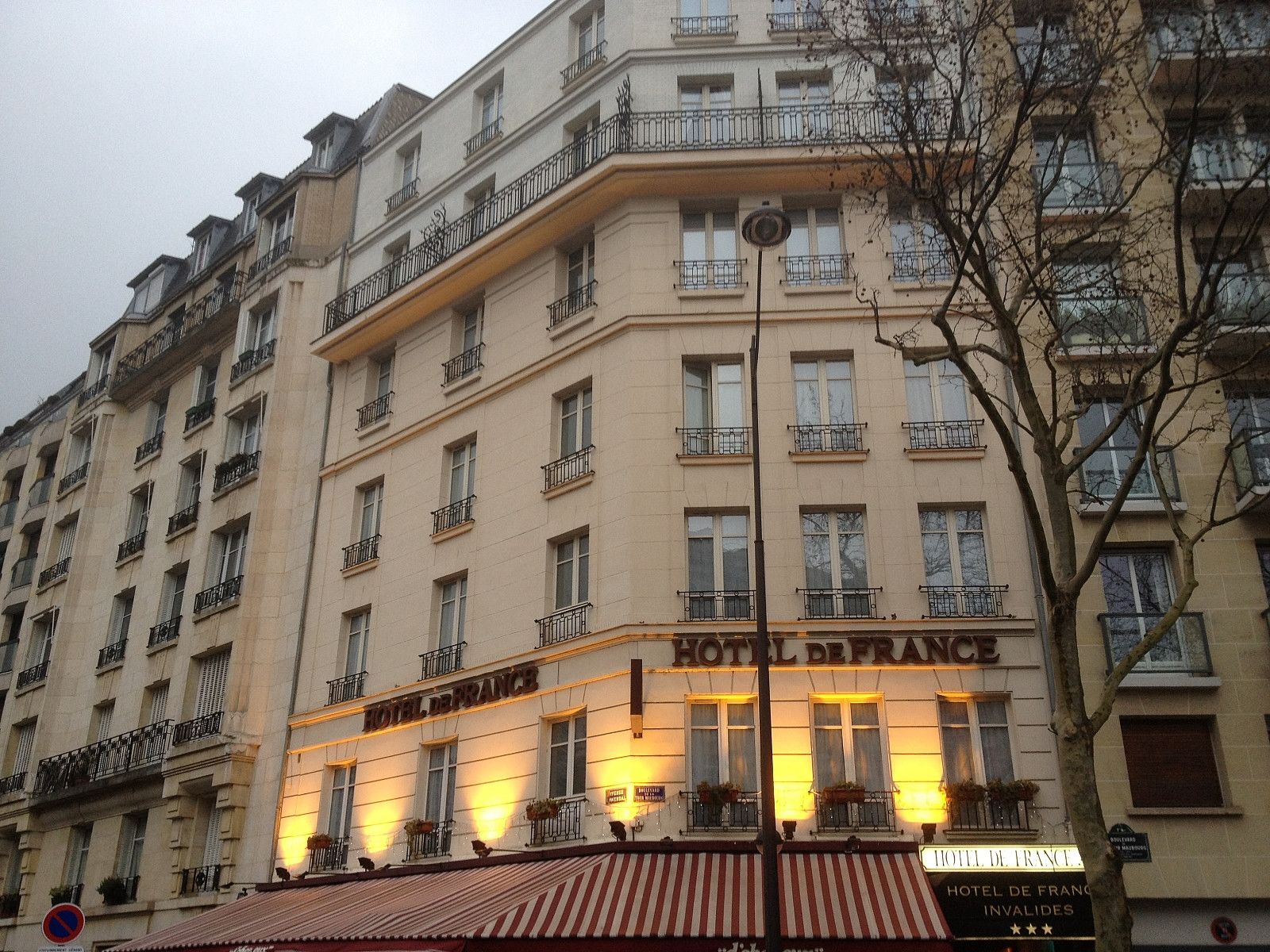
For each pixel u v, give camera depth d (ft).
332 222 101.55
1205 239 69.62
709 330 70.74
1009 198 68.59
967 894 55.36
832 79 77.41
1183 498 63.77
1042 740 59.21
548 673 67.05
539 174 81.92
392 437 85.15
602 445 69.77
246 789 82.58
